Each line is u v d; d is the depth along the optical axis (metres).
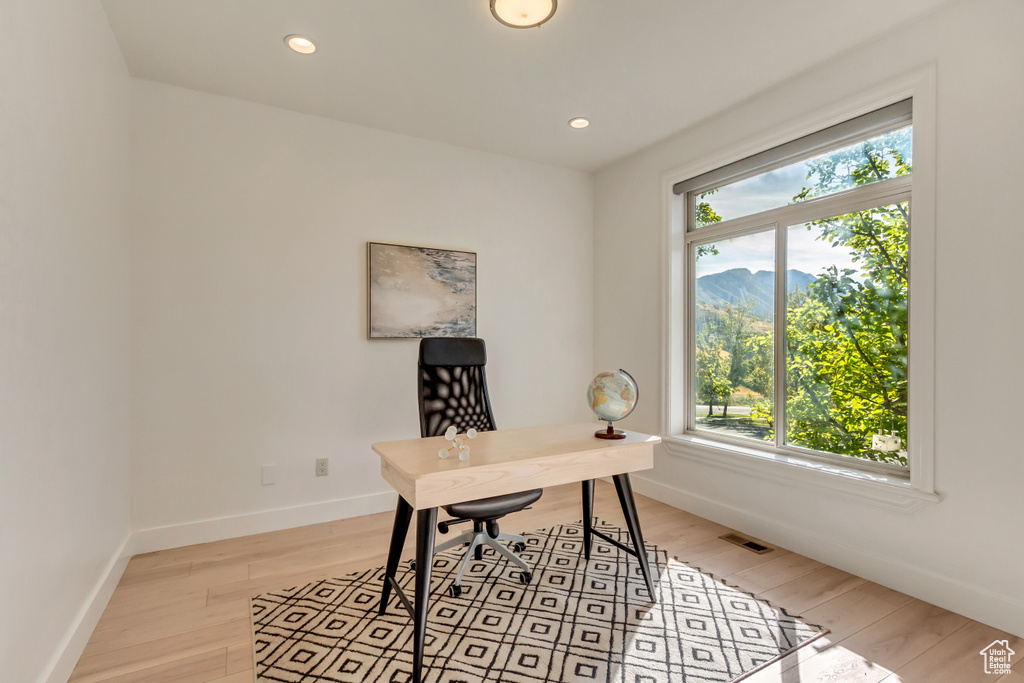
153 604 2.07
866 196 2.43
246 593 2.16
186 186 2.71
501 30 2.20
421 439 2.17
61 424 1.59
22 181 1.32
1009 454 1.86
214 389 2.78
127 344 2.51
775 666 1.68
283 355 2.96
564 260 4.07
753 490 2.87
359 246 3.20
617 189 3.94
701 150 3.20
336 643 1.80
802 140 2.62
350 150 3.17
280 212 2.96
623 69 2.54
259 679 1.60
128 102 2.52
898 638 1.83
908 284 2.19
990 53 1.90
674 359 3.49
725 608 2.04
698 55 2.41
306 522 3.02
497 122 3.17
